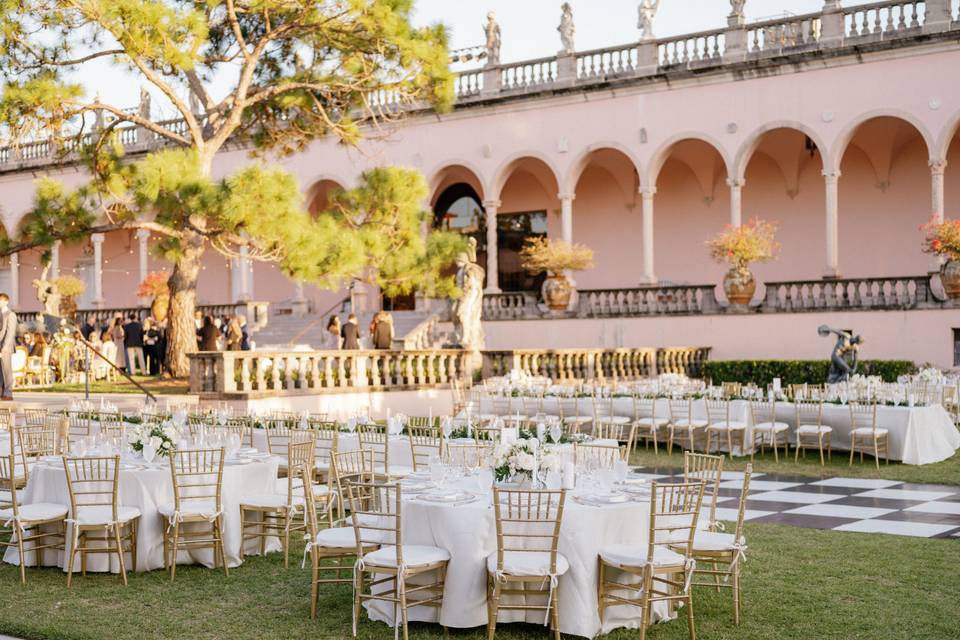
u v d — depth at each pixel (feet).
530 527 24.18
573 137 102.68
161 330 86.12
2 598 27.22
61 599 27.07
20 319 122.93
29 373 78.23
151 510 30.48
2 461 33.06
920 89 86.89
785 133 99.09
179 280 70.49
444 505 24.32
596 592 24.04
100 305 125.90
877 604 25.39
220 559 30.89
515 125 105.70
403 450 39.50
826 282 88.28
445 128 109.50
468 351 73.36
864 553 31.19
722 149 95.66
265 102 72.13
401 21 63.98
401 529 24.97
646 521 25.44
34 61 60.39
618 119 100.58
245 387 58.08
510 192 118.32
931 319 83.30
